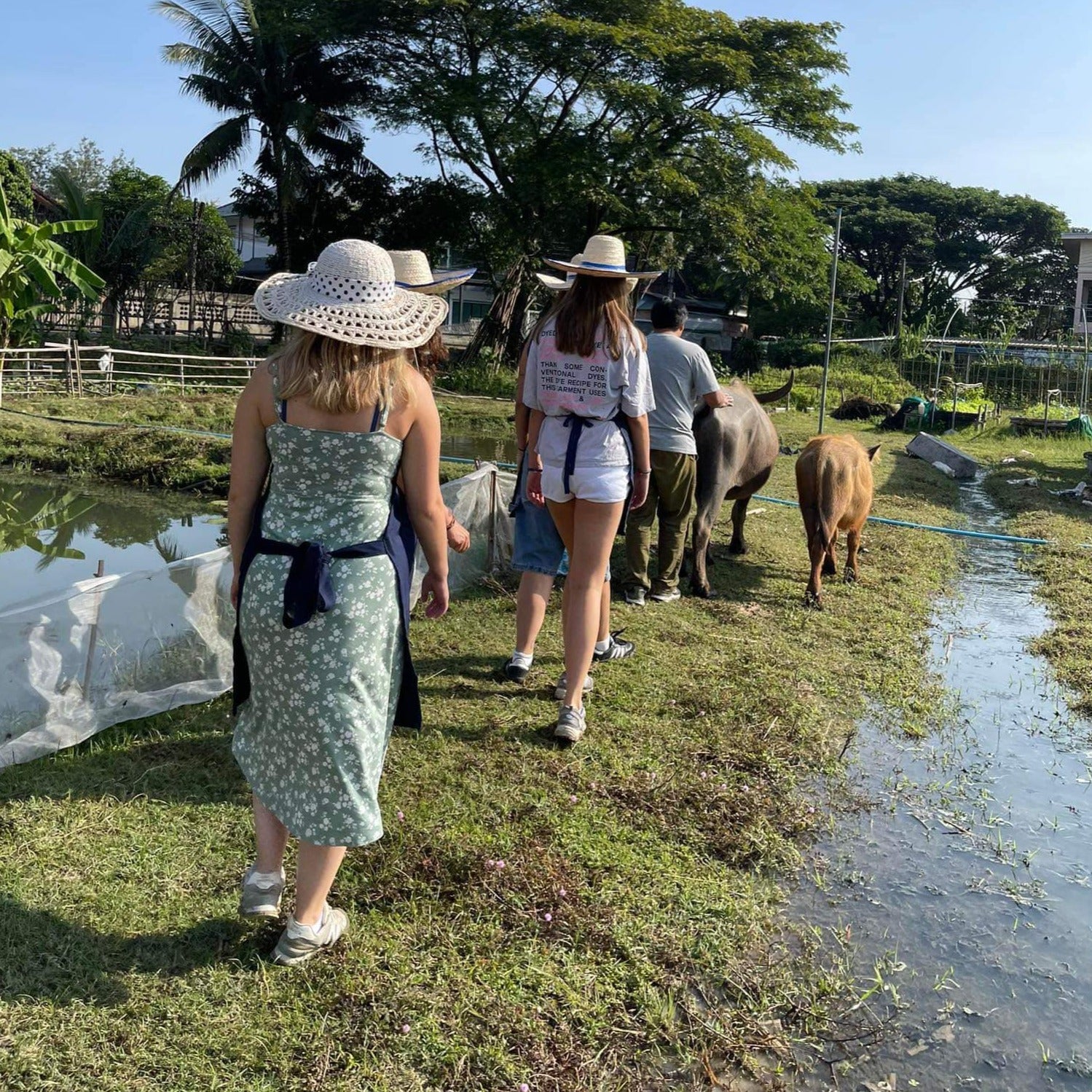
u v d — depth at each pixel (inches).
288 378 98.4
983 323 2204.7
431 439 104.0
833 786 161.5
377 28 1102.4
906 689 205.2
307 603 98.0
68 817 130.9
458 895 120.7
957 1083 101.7
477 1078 95.0
